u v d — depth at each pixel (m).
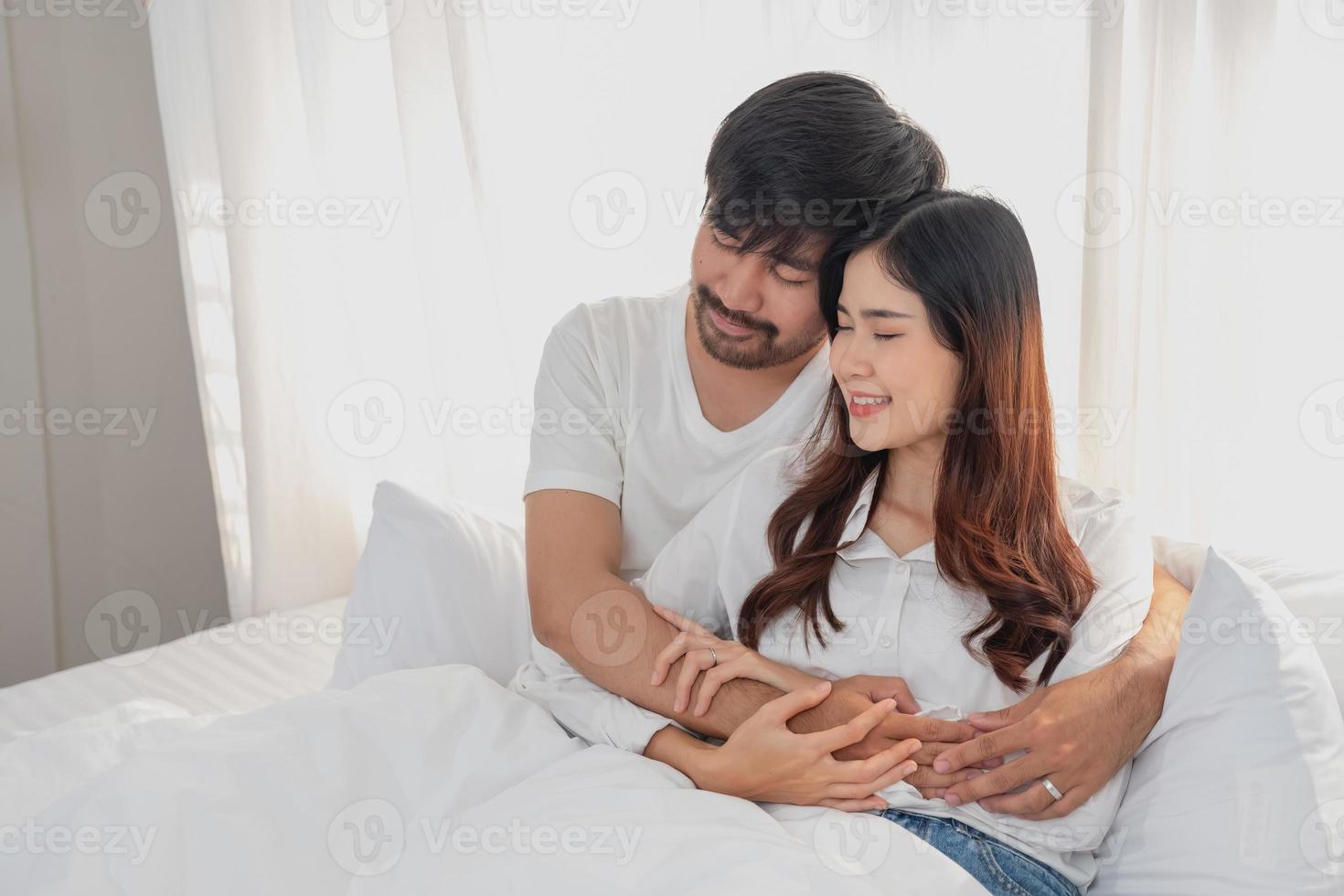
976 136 1.63
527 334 2.08
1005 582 1.19
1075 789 1.12
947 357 1.19
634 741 1.26
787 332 1.36
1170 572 1.41
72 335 2.71
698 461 1.52
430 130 2.08
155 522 2.86
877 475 1.29
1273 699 1.09
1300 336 1.54
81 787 1.11
